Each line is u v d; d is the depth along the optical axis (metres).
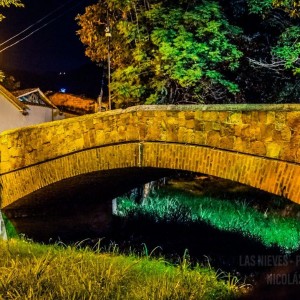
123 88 15.48
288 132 7.40
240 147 7.98
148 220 15.39
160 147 9.12
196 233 14.04
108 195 14.32
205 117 8.48
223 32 14.42
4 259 8.77
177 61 14.38
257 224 15.52
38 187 11.27
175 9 14.40
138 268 8.76
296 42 14.21
